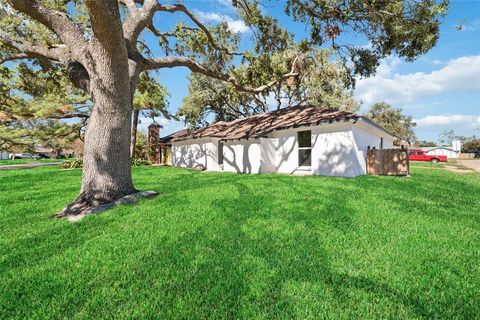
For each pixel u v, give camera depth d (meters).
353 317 2.37
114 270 3.30
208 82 31.55
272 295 2.73
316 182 10.16
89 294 2.80
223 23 14.40
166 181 11.65
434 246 3.93
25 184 11.41
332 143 12.97
